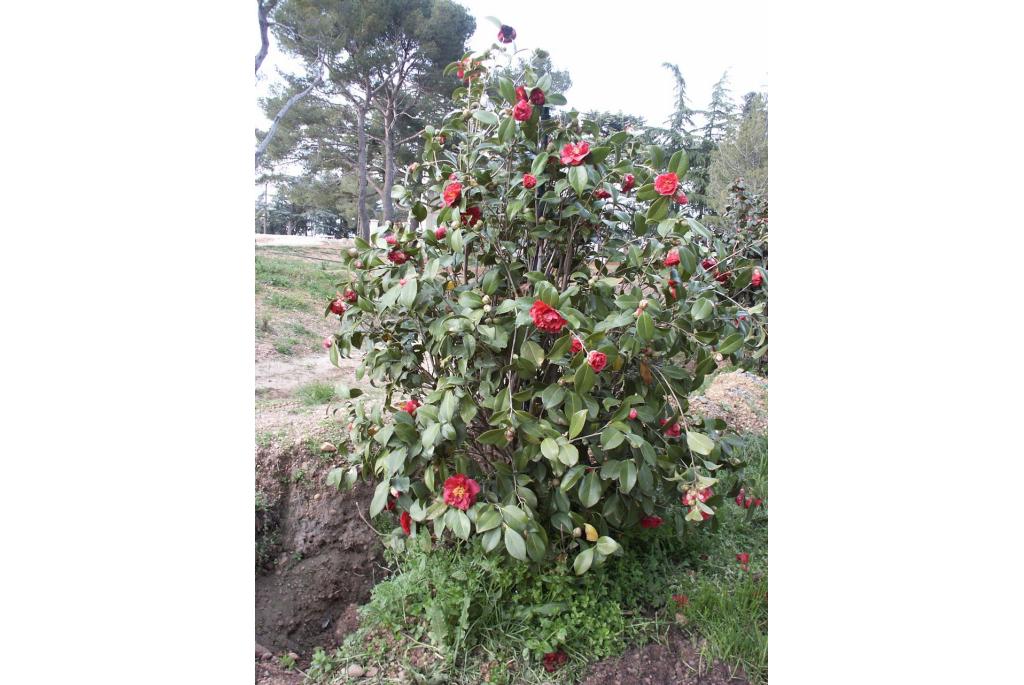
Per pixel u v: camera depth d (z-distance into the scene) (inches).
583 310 60.4
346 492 79.4
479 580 60.9
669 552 73.2
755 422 110.1
